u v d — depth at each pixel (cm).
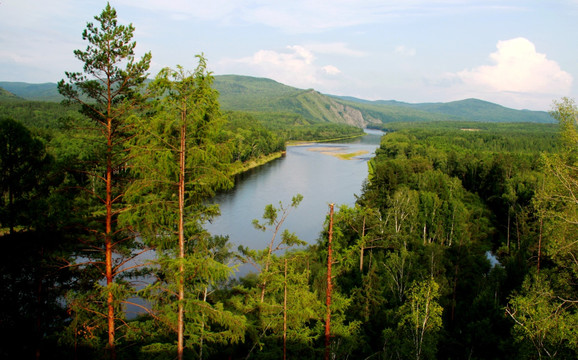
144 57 1656
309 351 2470
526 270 3672
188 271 1455
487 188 8806
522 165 8856
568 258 2275
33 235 1856
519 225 5684
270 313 2245
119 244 1920
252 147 15000
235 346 2425
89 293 1758
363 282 3281
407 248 4966
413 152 13500
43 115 14900
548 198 2269
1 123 2062
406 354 2378
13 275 1806
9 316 1828
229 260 2428
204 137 1609
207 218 1814
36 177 2192
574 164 2172
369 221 4516
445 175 9125
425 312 2408
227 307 2520
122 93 1655
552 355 2036
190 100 1496
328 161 16300
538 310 2077
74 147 4284
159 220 1662
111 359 1642
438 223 5516
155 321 1734
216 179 1602
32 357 1922
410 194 5875
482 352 2834
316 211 7931
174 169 1567
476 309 3222
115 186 1766
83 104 1608
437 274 3572
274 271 2278
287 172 12975
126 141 1658
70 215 1816
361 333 2941
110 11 1568
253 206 8150
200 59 1513
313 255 3494
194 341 1673
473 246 4934
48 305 1916
